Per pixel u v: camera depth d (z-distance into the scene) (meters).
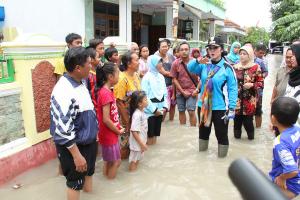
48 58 4.82
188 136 6.38
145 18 16.08
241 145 5.96
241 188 0.57
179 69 6.88
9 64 4.31
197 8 14.66
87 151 3.44
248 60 6.04
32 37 4.52
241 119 6.22
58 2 9.25
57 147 3.31
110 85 4.18
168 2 12.55
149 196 3.92
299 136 2.82
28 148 4.46
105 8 12.48
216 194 4.00
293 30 23.30
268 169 4.82
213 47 4.99
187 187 4.18
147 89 5.54
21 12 9.02
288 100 2.81
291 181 2.82
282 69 4.57
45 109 4.80
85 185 3.90
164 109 5.79
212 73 5.04
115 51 5.30
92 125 3.40
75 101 3.18
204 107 5.15
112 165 4.29
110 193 3.97
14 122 4.30
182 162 5.03
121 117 4.91
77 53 3.14
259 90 6.89
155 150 5.54
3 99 4.09
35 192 3.92
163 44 7.19
